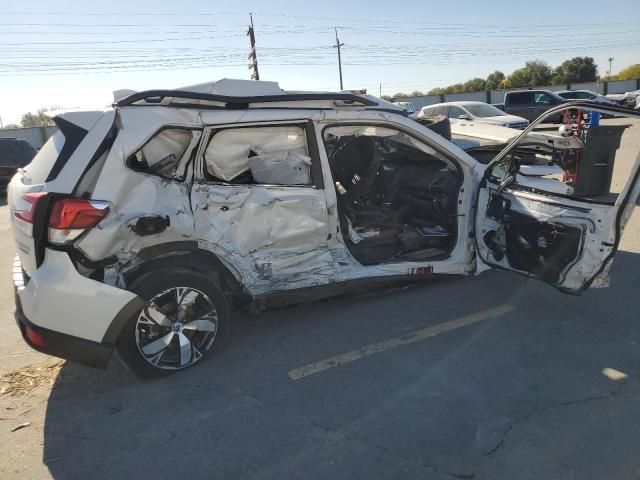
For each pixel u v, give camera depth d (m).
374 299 4.53
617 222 3.40
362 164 4.75
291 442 2.72
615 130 4.43
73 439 2.83
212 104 3.49
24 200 3.08
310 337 3.90
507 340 3.73
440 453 2.59
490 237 4.25
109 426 2.93
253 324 4.16
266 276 3.69
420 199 4.77
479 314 4.17
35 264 3.04
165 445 2.74
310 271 3.84
